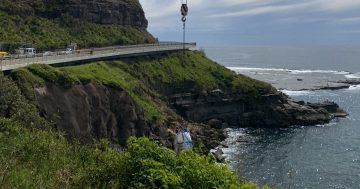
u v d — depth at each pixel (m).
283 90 149.12
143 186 12.84
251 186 14.17
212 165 14.19
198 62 103.31
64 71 57.69
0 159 14.77
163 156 14.25
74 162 16.23
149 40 117.62
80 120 52.62
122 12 115.81
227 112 92.88
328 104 102.88
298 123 92.56
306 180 58.50
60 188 12.99
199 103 89.19
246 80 100.31
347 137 82.44
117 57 84.50
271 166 63.84
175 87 89.38
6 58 51.66
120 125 61.62
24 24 87.75
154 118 67.75
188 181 13.34
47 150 17.17
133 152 14.32
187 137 28.31
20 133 19.89
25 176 13.37
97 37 100.31
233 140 78.75
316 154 70.88
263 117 91.62
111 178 14.10
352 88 156.75
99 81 60.72
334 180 58.84
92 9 106.38
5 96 35.06
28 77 48.09
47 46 81.94
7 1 90.25
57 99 50.75
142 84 78.88
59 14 98.69
